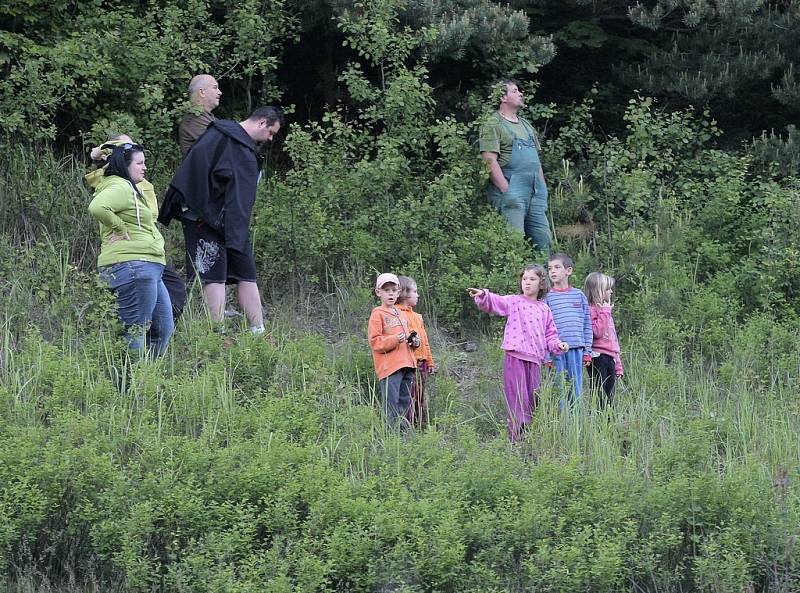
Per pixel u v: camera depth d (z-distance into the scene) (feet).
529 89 150.20
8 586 73.92
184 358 107.76
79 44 136.87
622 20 176.04
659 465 90.07
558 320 106.93
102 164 106.63
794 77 162.61
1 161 131.75
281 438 88.48
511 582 77.20
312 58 169.68
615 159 140.46
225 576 72.54
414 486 84.89
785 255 136.46
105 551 76.07
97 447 84.12
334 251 132.87
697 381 118.21
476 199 139.74
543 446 97.04
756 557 80.59
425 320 127.24
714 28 163.02
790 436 101.91
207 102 120.88
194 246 112.16
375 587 76.43
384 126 153.58
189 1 145.69
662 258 133.59
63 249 122.11
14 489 75.61
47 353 99.35
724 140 172.65
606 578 76.18
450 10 148.77
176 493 79.00
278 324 122.01
